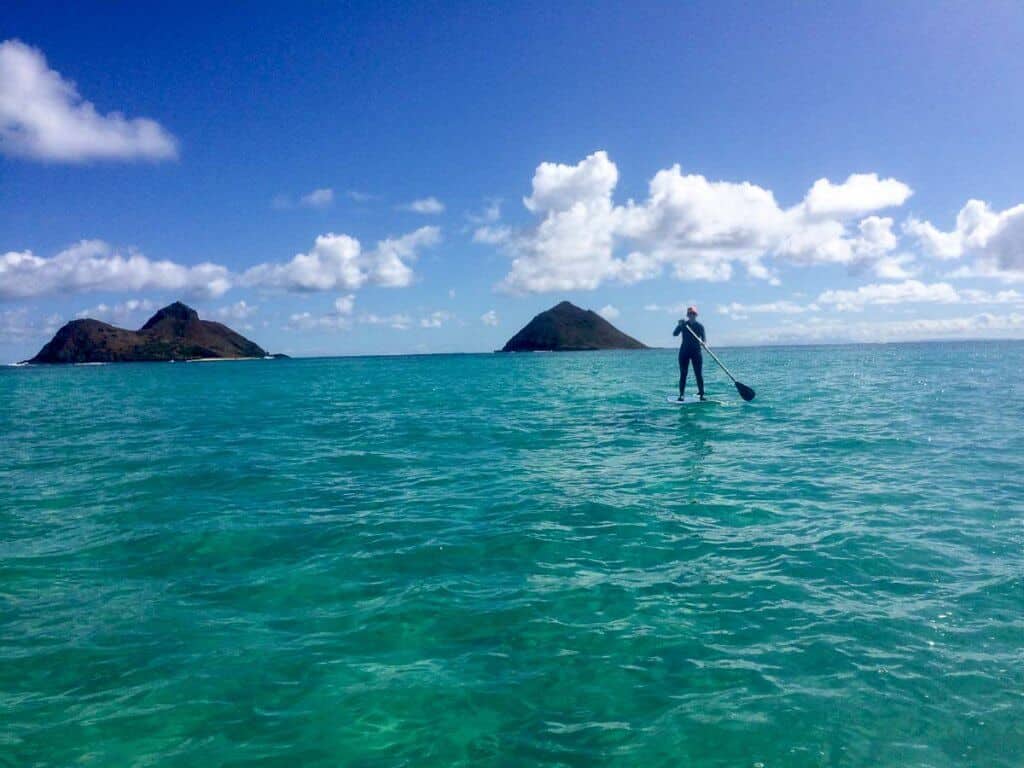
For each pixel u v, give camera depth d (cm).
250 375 6944
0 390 4781
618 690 436
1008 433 1454
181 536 788
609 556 692
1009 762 355
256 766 367
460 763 367
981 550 675
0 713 416
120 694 438
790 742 376
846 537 728
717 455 1266
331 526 822
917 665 452
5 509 936
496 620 543
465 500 945
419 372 6931
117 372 8862
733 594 582
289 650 498
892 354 10406
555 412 2153
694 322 2281
